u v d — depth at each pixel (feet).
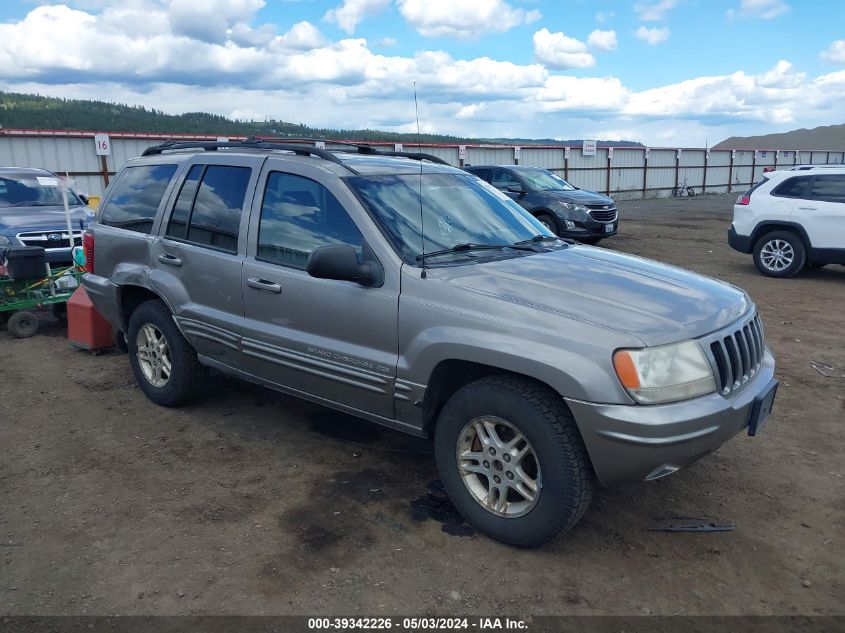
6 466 14.06
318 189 13.41
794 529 11.78
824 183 35.32
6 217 28.96
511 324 10.55
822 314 27.96
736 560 10.88
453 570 10.55
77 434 15.70
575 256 13.35
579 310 10.48
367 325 12.19
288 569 10.52
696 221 73.46
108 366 20.81
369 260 12.26
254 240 14.23
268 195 14.25
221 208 15.10
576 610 9.67
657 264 13.78
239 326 14.40
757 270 39.04
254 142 15.88
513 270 11.96
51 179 34.22
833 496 12.92
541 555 10.97
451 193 14.51
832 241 34.71
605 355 9.81
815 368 20.63
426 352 11.33
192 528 11.68
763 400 11.08
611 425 9.67
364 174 13.48
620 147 115.85
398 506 12.46
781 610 9.69
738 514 12.28
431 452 14.79
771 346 23.16
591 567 10.68
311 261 11.55
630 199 119.85
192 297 15.52
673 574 10.52
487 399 10.82
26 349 22.75
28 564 10.65
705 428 9.95
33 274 23.82
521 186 48.96
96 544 11.20
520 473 10.81
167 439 15.42
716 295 11.93
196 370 16.49
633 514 12.28
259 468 14.01
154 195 16.88
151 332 17.15
